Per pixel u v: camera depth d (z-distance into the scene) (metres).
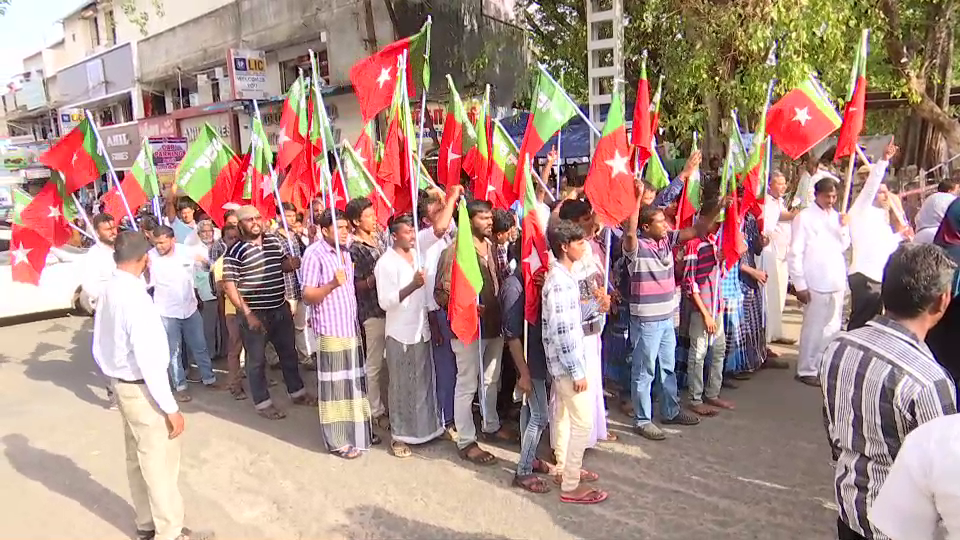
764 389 6.07
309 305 5.09
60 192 7.04
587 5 8.70
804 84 5.99
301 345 7.45
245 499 4.57
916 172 12.92
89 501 4.67
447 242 5.39
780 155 10.30
